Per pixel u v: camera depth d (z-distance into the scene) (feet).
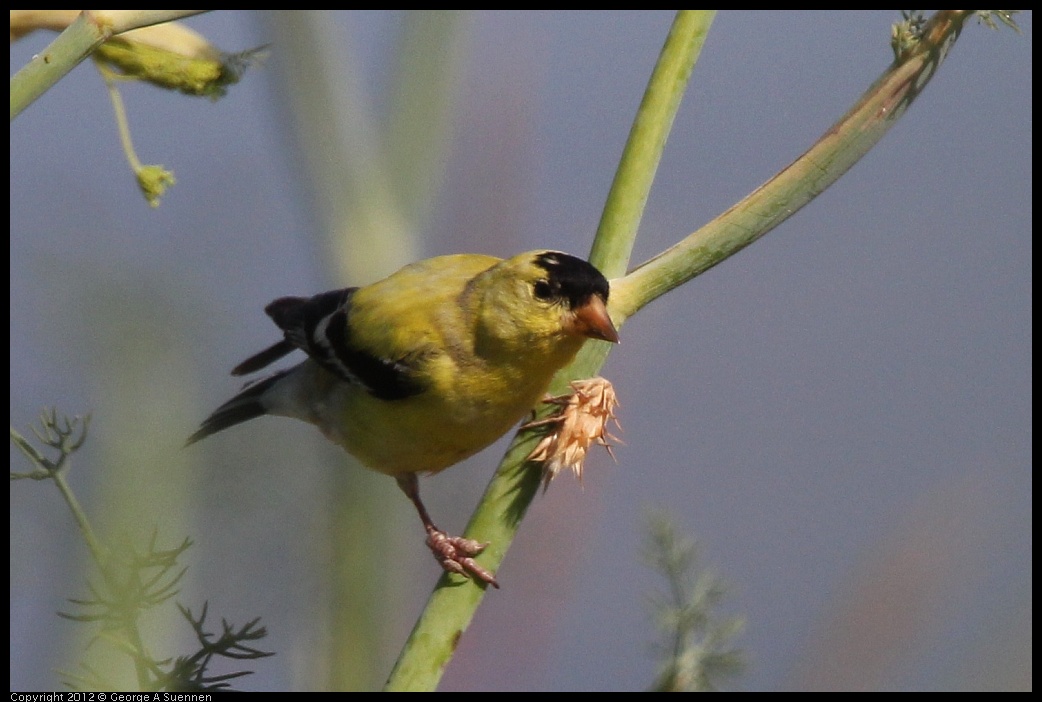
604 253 12.50
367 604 12.47
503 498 12.46
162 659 12.41
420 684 12.39
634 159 12.50
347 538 12.48
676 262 12.50
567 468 12.47
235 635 12.38
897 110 12.44
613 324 12.48
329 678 12.45
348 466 12.50
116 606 12.36
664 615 12.41
